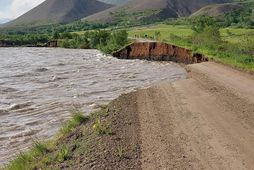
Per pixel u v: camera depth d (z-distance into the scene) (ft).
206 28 252.01
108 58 277.44
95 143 44.68
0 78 156.15
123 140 45.70
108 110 65.26
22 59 275.59
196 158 38.86
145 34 472.03
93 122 55.98
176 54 244.42
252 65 135.54
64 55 319.47
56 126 70.74
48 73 173.88
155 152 41.09
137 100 74.38
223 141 44.37
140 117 58.39
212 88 87.04
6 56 313.94
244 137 45.75
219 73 121.90
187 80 106.83
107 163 37.81
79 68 197.67
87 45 455.63
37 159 43.93
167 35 413.18
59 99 101.76
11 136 64.80
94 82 138.41
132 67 201.98
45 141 55.52
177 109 63.82
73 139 48.96
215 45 227.81
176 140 45.32
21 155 46.34
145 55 263.29
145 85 126.31
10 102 98.68
